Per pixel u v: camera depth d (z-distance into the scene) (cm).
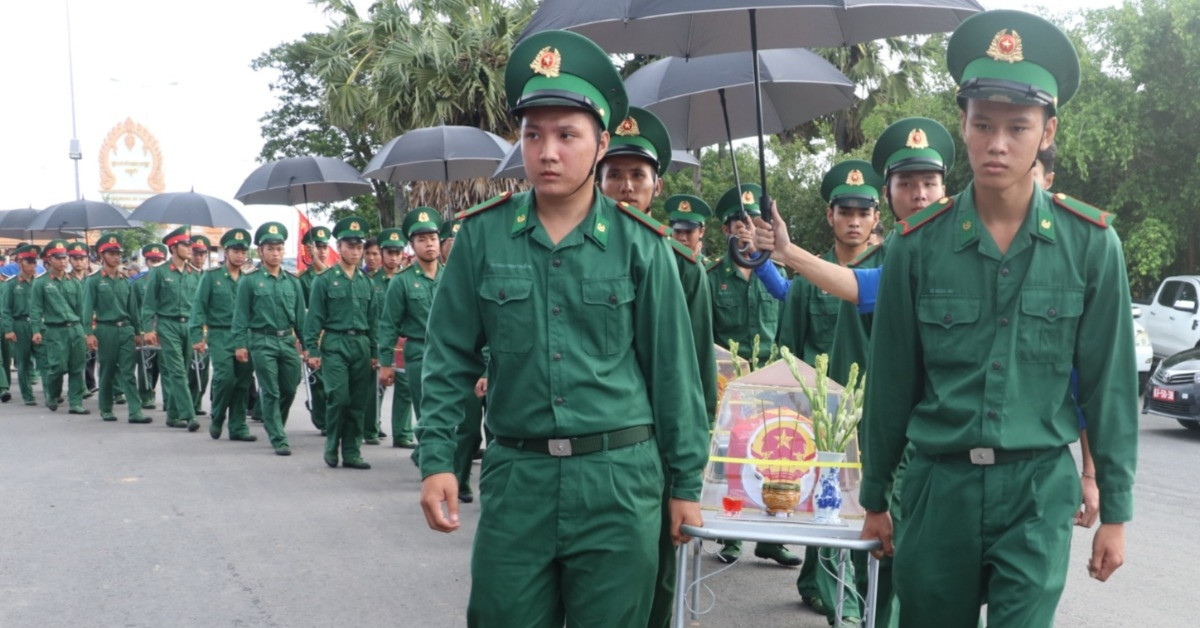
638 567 296
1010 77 268
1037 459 273
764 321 625
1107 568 279
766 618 516
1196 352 1151
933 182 465
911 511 287
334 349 937
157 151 4756
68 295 1410
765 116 631
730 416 363
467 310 305
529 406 294
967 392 276
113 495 806
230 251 1106
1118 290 274
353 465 947
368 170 1084
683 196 657
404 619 518
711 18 475
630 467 296
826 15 470
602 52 297
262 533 689
